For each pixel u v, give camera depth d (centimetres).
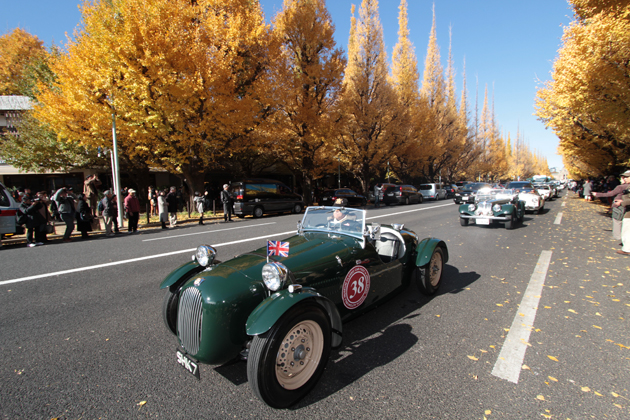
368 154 2728
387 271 423
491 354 326
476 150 5453
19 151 1858
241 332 270
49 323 404
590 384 277
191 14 1384
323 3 2069
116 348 344
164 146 1434
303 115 2030
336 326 295
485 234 1010
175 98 1360
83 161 1875
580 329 377
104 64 1324
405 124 2917
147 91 1283
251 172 2553
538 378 286
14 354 333
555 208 1852
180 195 1916
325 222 429
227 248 816
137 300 480
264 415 243
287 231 1081
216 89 1425
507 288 520
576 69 1123
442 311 433
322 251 349
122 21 1352
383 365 309
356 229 398
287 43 2078
